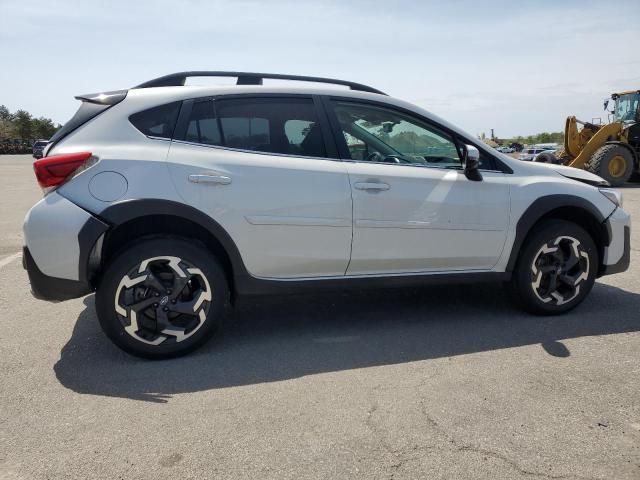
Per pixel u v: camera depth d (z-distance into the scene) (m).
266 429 2.65
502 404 2.88
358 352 3.62
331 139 3.80
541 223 4.27
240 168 3.52
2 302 4.79
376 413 2.80
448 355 3.56
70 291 3.33
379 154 3.94
